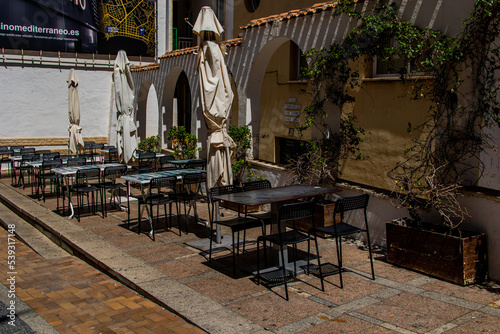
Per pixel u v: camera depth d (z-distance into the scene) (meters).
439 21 6.61
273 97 13.71
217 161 8.31
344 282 6.16
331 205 8.28
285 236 6.11
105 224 9.58
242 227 6.68
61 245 8.82
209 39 8.31
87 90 19.70
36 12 18.38
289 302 5.57
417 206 6.71
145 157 13.41
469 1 6.21
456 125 6.49
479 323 4.91
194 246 7.91
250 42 10.56
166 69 15.20
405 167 7.46
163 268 6.87
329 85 8.35
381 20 7.30
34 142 18.62
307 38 8.80
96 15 19.52
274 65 13.52
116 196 12.19
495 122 6.26
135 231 9.00
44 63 18.69
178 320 5.27
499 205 5.93
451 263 6.02
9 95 18.16
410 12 7.01
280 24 9.52
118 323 5.29
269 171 10.08
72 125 15.67
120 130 11.67
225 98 8.34
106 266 7.01
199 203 11.60
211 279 6.39
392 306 5.38
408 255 6.55
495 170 6.45
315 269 6.66
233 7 16.02
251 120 10.97
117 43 20.05
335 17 8.14
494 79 6.15
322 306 5.43
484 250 6.07
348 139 8.36
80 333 5.09
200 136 13.18
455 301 5.48
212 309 5.41
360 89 8.90
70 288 6.48
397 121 8.21
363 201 6.27
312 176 8.43
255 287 6.08
